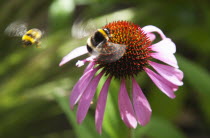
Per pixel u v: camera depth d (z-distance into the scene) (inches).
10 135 24.7
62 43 25.2
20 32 18.2
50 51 25.2
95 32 16.9
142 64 18.0
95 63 18.2
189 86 25.4
